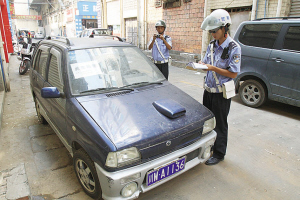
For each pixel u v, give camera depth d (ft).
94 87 8.26
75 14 84.84
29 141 11.48
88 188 7.49
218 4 27.96
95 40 10.79
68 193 7.90
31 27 186.70
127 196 6.26
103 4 58.08
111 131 6.41
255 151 10.82
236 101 17.69
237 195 8.01
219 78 8.71
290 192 8.21
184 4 32.65
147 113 7.36
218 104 8.95
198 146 7.53
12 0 89.30
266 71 14.96
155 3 38.37
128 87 8.78
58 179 8.64
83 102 7.55
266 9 23.00
